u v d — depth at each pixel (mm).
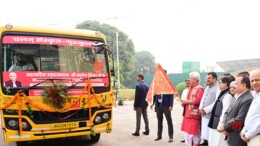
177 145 6582
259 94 3621
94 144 6703
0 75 5234
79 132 5648
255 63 25609
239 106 3930
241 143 3889
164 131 8328
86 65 5926
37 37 5668
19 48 5488
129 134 7906
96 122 5824
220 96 4934
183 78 27641
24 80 5316
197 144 5688
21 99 5203
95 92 5836
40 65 5527
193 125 5602
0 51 5332
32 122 5273
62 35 5879
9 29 5500
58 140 7062
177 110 14539
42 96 5301
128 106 16797
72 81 5645
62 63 5711
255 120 3525
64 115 5527
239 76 4023
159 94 6867
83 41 6035
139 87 7574
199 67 35125
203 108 5406
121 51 41875
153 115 12102
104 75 6023
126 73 43375
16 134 5180
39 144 6672
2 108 5152
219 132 4480
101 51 6090
